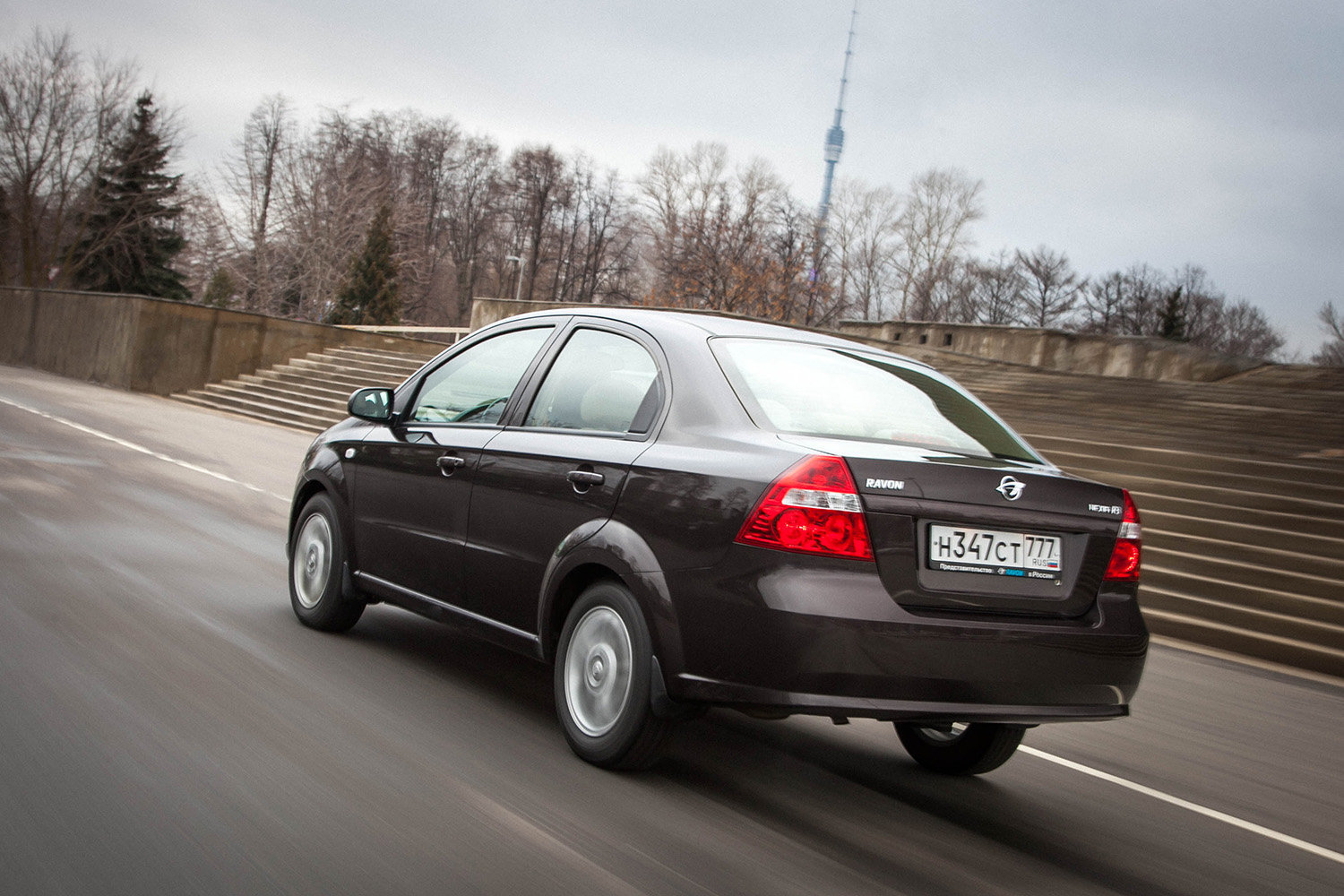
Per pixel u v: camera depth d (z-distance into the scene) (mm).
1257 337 69188
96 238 53656
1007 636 3320
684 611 3400
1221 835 3803
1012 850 3420
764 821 3398
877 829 3463
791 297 43750
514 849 2955
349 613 5242
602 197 76000
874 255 70562
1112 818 3873
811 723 4770
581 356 4324
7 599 5234
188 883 2586
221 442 16312
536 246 76000
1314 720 5938
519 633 4109
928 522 3330
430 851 2883
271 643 4926
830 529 3205
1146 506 10586
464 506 4410
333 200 60531
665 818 3311
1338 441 12398
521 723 4137
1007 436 4141
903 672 3203
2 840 2729
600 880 2820
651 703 3479
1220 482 10914
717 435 3590
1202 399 15789
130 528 7777
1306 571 8820
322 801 3152
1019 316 73938
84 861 2654
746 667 3250
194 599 5707
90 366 29969
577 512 3859
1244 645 7984
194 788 3162
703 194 56125
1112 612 3600
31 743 3402
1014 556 3463
